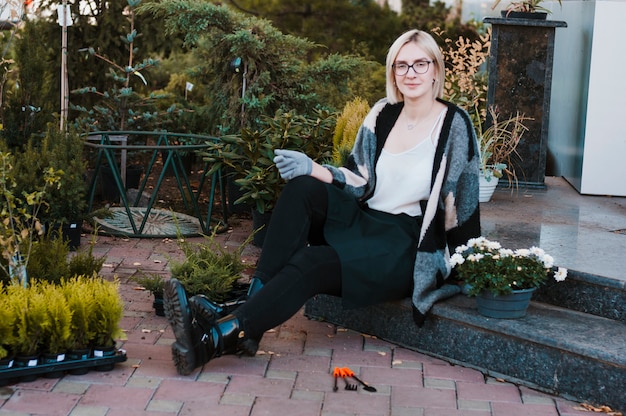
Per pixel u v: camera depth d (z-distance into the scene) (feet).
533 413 10.96
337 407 10.98
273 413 10.75
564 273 12.26
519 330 11.78
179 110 25.11
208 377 11.74
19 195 17.26
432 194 12.73
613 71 19.51
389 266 12.58
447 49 29.30
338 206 12.76
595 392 11.21
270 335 13.48
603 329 12.00
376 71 27.96
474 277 12.15
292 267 12.03
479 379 11.99
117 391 11.19
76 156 18.38
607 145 19.74
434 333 12.79
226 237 20.15
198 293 13.62
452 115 12.94
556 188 20.81
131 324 13.73
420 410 10.96
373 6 32.14
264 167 19.17
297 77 23.24
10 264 12.35
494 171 18.49
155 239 19.62
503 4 28.68
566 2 23.00
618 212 17.89
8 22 23.65
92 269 13.58
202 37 23.68
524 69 20.06
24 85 21.94
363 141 13.51
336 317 14.12
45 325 11.21
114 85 25.32
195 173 27.50
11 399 10.82
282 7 31.55
